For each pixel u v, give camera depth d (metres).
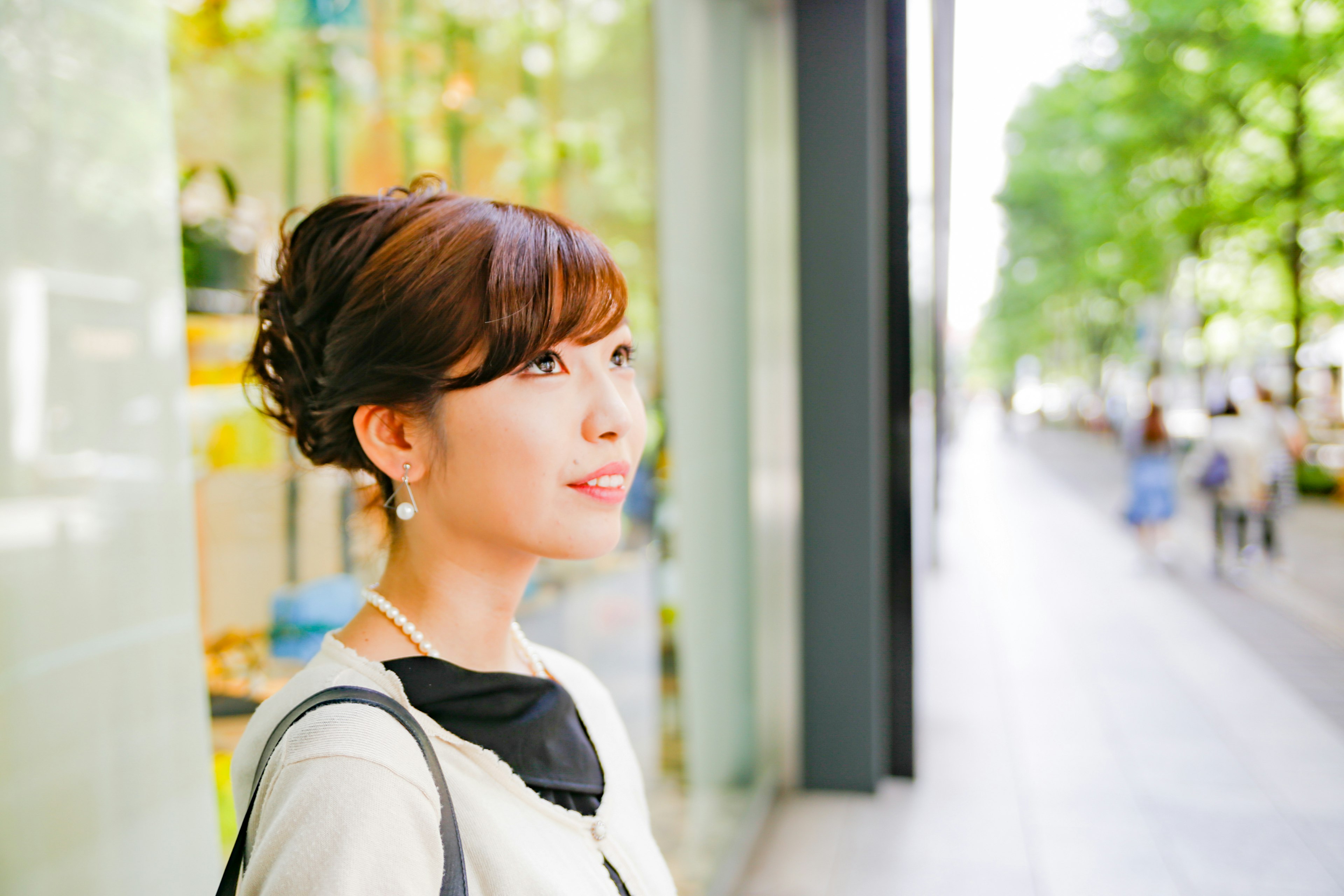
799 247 3.67
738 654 3.48
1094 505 14.41
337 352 0.73
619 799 0.84
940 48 4.83
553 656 0.97
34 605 0.89
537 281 0.71
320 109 1.67
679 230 2.96
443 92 1.97
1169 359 21.42
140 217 1.02
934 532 9.03
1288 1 11.96
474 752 0.72
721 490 3.34
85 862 0.93
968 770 4.05
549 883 0.70
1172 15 12.36
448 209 0.74
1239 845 3.34
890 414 3.85
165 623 1.04
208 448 1.40
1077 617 6.93
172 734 1.04
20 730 0.88
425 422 0.74
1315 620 6.64
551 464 0.73
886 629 3.92
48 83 0.92
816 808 3.67
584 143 2.44
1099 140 15.84
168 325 1.05
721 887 2.91
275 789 0.63
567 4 2.37
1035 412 56.12
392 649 0.76
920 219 5.07
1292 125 12.51
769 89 3.64
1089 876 3.15
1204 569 8.76
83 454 0.94
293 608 1.47
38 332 0.90
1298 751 4.19
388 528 0.81
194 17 1.45
